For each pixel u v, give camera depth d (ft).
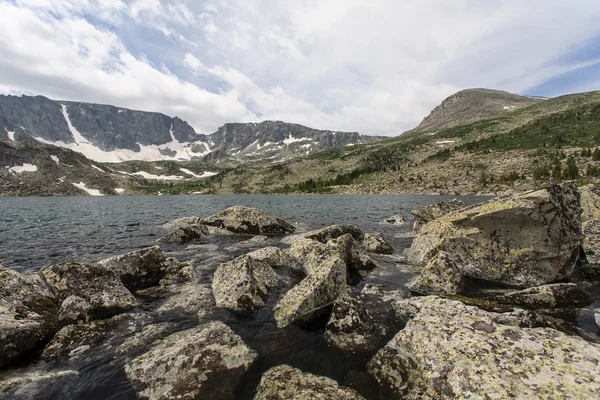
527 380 20.33
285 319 34.22
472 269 49.88
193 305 38.65
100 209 212.64
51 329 29.91
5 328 25.44
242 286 39.81
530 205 47.44
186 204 291.79
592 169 323.16
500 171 434.71
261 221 98.78
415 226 100.42
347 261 55.42
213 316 35.53
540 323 30.81
